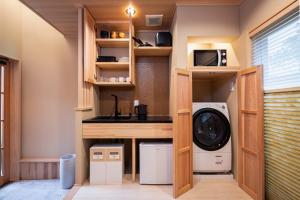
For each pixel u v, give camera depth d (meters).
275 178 2.12
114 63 3.22
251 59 2.57
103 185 2.81
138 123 2.83
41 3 2.74
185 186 2.58
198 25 2.85
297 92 1.81
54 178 3.90
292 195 1.87
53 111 4.05
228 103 3.12
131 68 3.17
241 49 2.79
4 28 3.56
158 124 2.83
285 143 1.96
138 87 3.83
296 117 1.82
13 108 3.90
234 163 2.92
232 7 2.86
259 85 2.26
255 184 2.36
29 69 4.01
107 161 2.85
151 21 3.33
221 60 2.97
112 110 3.81
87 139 3.08
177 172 2.45
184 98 2.61
